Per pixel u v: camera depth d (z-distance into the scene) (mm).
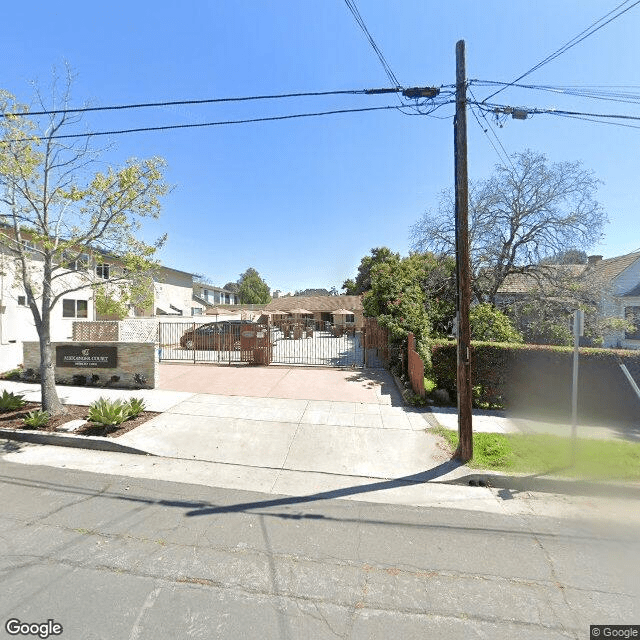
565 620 2510
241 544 3338
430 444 5883
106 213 6844
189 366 12812
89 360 9789
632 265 18625
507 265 14445
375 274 13859
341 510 4016
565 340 12688
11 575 2844
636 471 4887
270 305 43062
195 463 5285
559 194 13539
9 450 5738
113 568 2951
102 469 5047
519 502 4305
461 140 5332
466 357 5293
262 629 2379
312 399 8492
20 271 7570
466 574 2986
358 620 2475
